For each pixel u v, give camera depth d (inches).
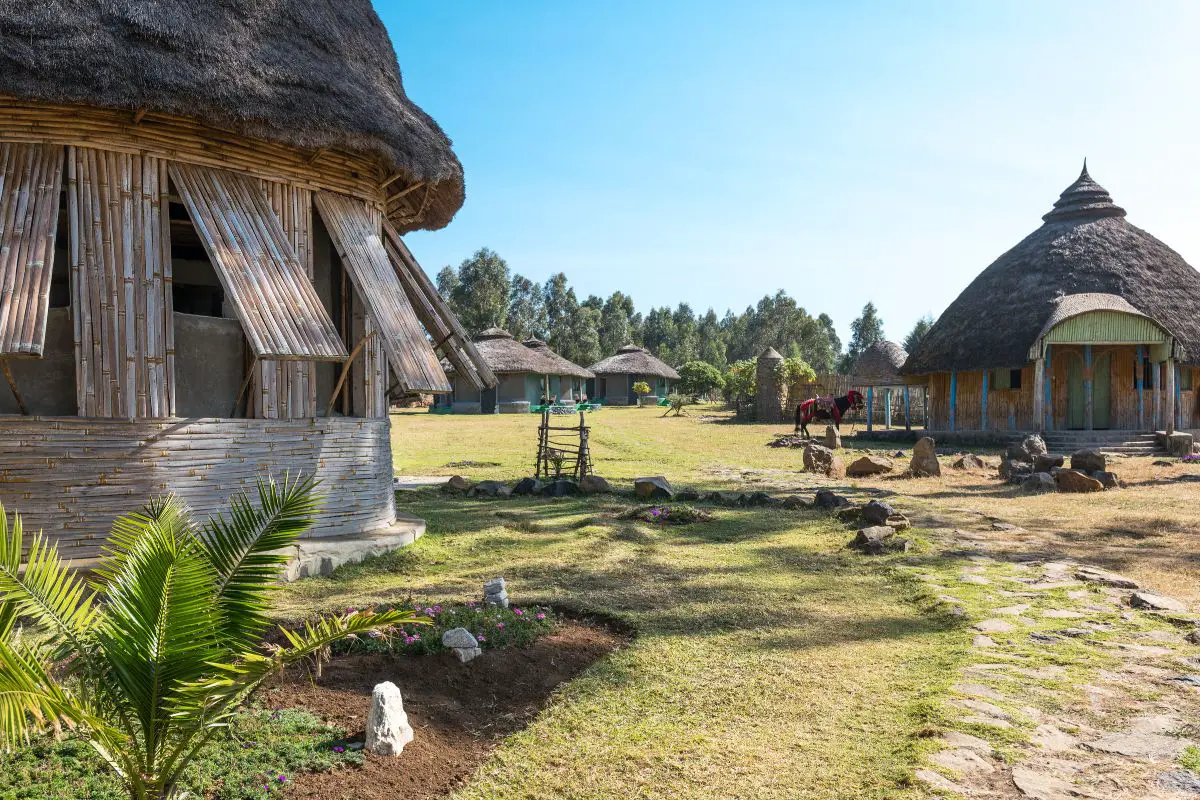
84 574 257.3
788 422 1467.8
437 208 467.8
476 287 3078.2
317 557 306.8
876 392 1488.7
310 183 347.3
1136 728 166.6
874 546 347.9
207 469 299.4
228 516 302.7
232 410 325.1
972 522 426.3
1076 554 343.0
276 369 323.3
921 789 140.3
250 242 309.0
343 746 155.7
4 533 123.5
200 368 316.5
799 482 631.2
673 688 191.6
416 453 875.4
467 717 176.7
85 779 141.4
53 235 274.7
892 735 165.2
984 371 985.5
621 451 909.2
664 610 257.1
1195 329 945.5
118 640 117.2
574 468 623.8
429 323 397.7
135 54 279.1
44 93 266.5
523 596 272.5
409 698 182.2
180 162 308.0
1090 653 213.9
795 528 404.2
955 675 197.0
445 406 1935.3
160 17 290.5
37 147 283.7
